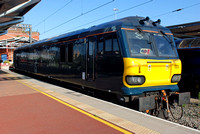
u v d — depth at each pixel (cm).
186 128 408
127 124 430
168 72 649
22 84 1072
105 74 657
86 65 764
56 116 494
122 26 604
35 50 1465
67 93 788
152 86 618
